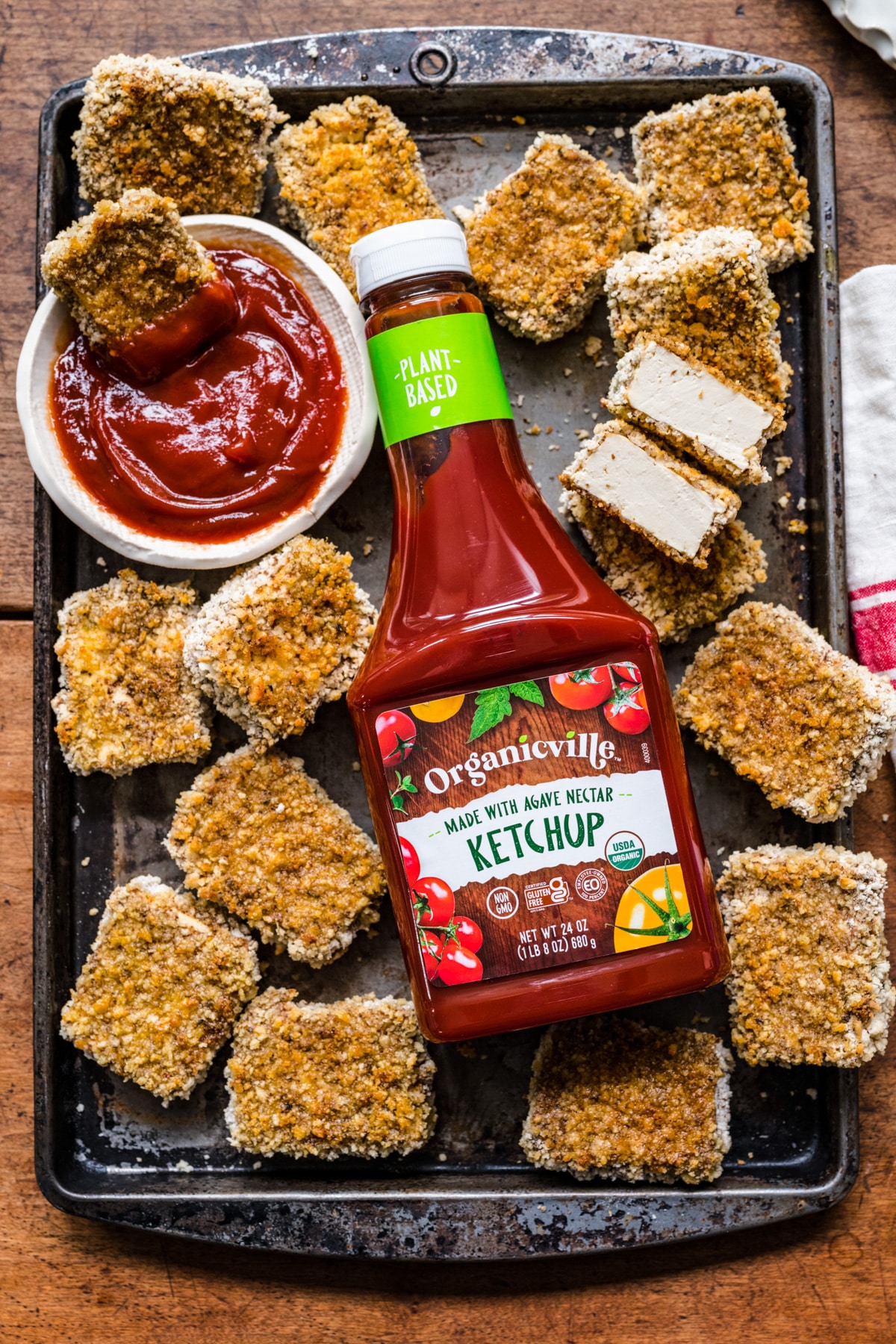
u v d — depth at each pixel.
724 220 0.64
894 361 0.65
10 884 0.66
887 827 0.65
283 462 0.63
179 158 0.63
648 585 0.63
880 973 0.62
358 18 0.66
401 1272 0.64
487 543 0.59
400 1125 0.62
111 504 0.63
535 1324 0.64
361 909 0.63
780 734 0.63
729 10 0.66
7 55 0.66
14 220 0.66
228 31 0.66
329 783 0.65
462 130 0.65
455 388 0.59
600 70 0.64
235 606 0.62
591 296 0.64
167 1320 0.64
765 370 0.63
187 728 0.64
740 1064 0.64
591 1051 0.63
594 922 0.59
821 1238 0.64
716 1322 0.64
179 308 0.62
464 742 0.59
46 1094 0.63
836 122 0.66
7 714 0.66
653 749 0.59
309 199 0.63
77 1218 0.65
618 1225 0.62
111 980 0.63
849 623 0.65
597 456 0.62
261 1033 0.63
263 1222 0.62
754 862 0.63
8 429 0.66
